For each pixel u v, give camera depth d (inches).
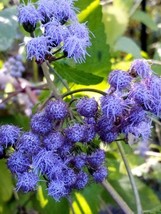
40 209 8.1
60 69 6.0
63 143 4.9
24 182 4.8
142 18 9.8
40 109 5.5
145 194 8.8
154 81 4.9
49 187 4.9
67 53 5.1
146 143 9.3
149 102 4.8
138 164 9.2
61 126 5.0
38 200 8.1
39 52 4.9
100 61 6.5
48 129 4.9
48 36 5.0
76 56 5.0
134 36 11.9
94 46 6.5
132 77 5.0
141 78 4.9
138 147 9.2
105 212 9.4
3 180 7.6
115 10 8.6
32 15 5.1
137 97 4.8
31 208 8.7
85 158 5.1
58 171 4.8
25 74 10.3
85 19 6.5
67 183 4.9
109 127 5.0
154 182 10.6
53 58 5.1
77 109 5.1
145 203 8.7
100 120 5.0
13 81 8.9
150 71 5.0
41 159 4.8
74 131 4.9
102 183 5.9
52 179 4.9
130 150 6.8
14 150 5.1
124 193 8.6
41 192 7.7
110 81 4.9
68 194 5.1
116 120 5.0
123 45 8.4
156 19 12.6
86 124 5.0
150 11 12.8
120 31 8.5
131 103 4.8
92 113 5.0
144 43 11.3
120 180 8.7
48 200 7.7
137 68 4.9
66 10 5.1
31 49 4.9
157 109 4.9
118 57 9.3
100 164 5.2
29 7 5.1
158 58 8.0
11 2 8.2
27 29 5.2
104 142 5.2
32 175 4.9
